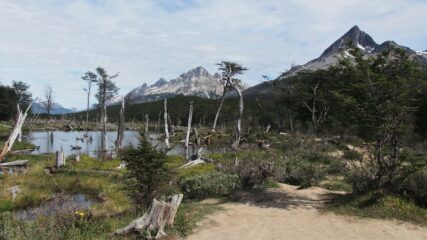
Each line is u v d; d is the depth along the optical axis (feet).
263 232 32.94
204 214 38.37
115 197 57.31
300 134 163.43
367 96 42.57
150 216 31.89
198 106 361.10
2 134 200.95
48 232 29.48
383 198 39.65
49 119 375.04
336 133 157.48
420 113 72.33
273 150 113.60
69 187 68.64
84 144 192.03
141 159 39.70
